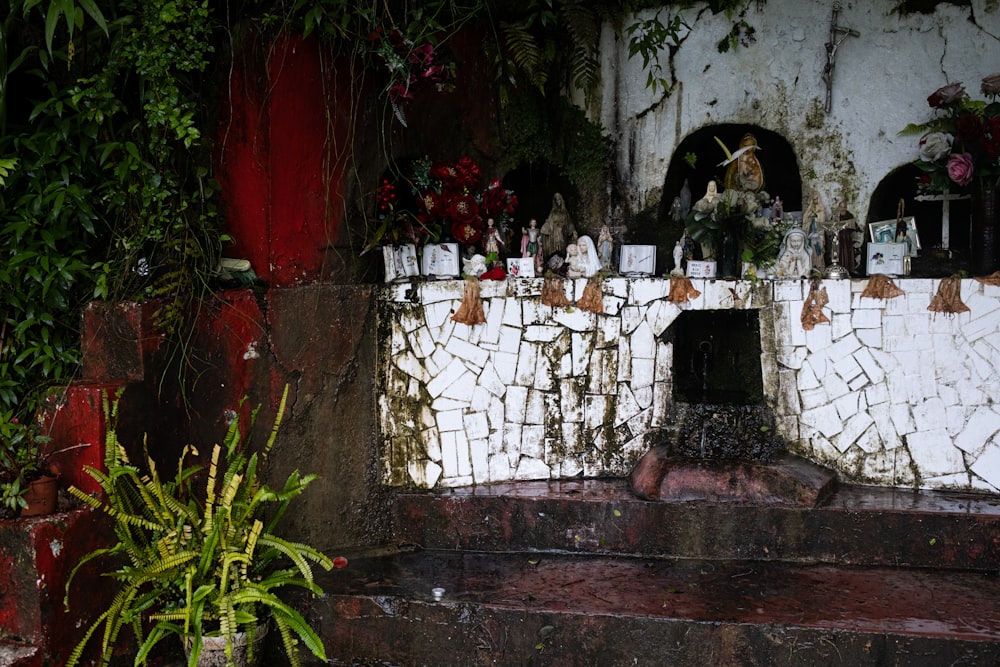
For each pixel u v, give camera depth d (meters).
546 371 5.02
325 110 4.54
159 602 3.77
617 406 5.03
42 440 3.76
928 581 4.19
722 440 4.68
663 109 5.43
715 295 4.93
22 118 4.09
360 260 4.89
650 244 5.56
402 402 4.91
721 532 4.52
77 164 3.91
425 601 3.99
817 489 4.52
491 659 3.92
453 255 5.04
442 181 4.98
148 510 3.81
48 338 3.92
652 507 4.57
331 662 4.05
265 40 4.23
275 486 4.44
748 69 5.32
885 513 4.39
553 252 5.39
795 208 5.54
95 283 3.99
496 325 4.98
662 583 4.20
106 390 3.71
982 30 5.00
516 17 5.30
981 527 4.31
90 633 3.54
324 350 4.62
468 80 5.27
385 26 4.64
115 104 3.89
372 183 4.87
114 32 3.94
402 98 4.71
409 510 4.82
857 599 3.97
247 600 3.64
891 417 4.82
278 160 4.38
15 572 3.48
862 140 5.22
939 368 4.75
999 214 4.86
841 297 4.84
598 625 3.82
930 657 3.56
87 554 3.66
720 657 3.72
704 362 5.41
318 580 4.26
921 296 4.76
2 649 3.46
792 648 3.66
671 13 5.34
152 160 3.97
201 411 4.14
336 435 4.69
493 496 4.71
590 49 5.35
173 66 3.96
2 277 3.75
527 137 5.49
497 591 4.11
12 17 3.71
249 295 4.29
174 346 4.01
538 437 5.04
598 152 5.52
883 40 5.14
